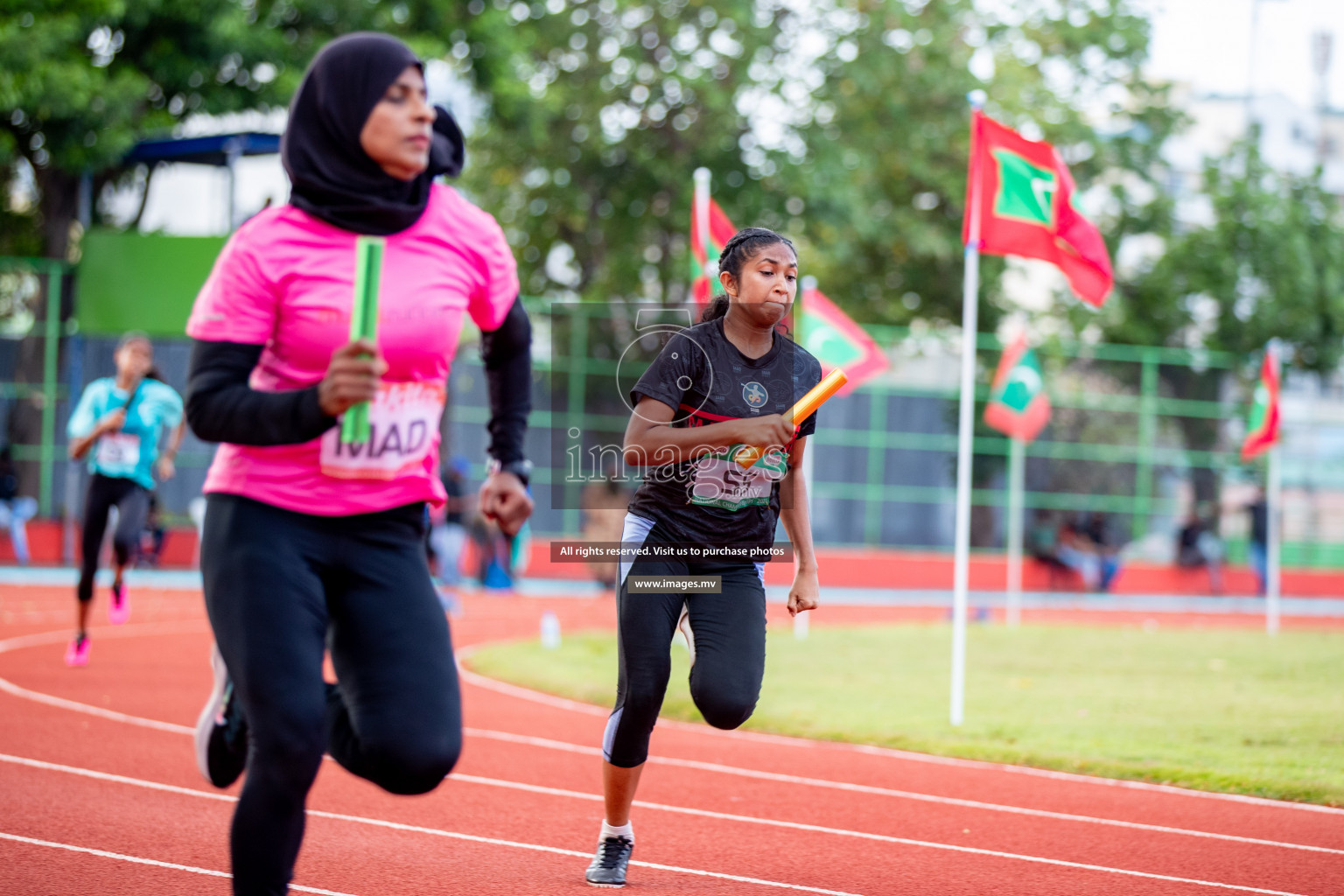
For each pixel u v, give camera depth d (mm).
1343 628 52375
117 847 13648
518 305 10086
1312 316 82625
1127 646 39750
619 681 12016
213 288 8688
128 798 15930
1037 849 14789
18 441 61344
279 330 8797
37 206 70625
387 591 9000
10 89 54594
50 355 61438
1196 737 22297
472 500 59125
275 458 8828
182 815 15148
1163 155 89188
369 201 8812
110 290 61875
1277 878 13727
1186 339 84312
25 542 60375
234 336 8586
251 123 65250
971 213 24078
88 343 62688
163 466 26938
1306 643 42219
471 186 83812
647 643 11633
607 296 80312
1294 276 82312
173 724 21281
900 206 83938
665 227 79375
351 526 9016
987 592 70188
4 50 54219
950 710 25188
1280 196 84438
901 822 16000
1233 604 69188
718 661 11344
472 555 64062
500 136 79938
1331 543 77688
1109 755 20422
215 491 8977
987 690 28406
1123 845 15062
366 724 8609
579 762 19469
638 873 13195
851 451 69938
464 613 47469
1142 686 29531
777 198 78125
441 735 8547
